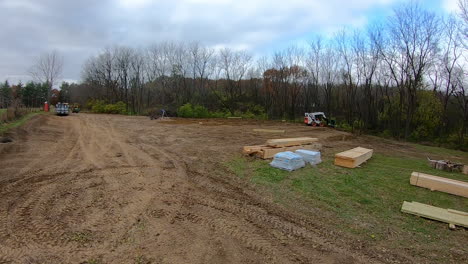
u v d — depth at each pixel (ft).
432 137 84.38
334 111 128.06
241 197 20.53
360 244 14.30
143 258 11.95
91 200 18.51
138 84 162.50
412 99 81.41
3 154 30.27
